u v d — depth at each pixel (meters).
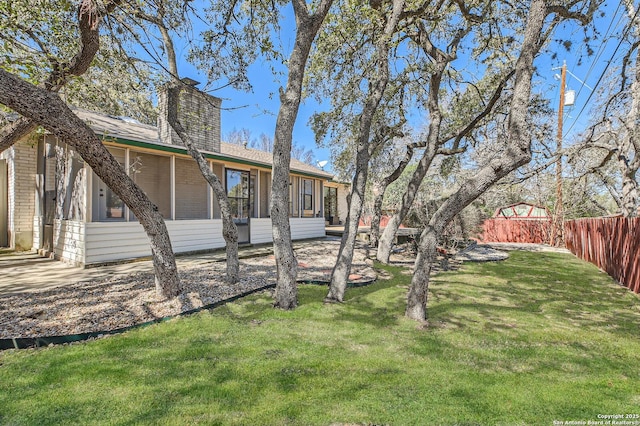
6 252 8.87
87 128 3.81
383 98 8.38
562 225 14.16
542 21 3.64
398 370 2.75
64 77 4.83
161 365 2.76
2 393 2.31
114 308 4.23
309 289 5.49
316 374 2.65
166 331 3.54
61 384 2.44
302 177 14.59
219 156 10.23
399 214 8.47
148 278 5.99
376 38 5.69
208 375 2.60
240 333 3.52
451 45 6.84
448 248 9.45
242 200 11.75
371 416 2.10
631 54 8.14
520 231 16.77
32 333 3.38
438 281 6.43
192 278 5.95
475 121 8.12
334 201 24.33
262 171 12.80
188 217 10.18
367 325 3.86
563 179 12.70
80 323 3.70
